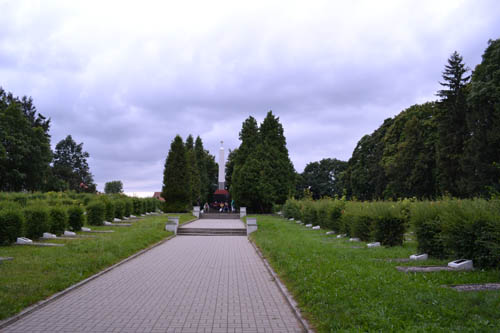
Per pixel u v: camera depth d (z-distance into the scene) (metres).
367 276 8.23
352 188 57.59
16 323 6.00
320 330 5.41
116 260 12.26
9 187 45.50
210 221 34.06
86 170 79.94
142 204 35.66
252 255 14.57
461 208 10.41
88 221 23.16
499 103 30.16
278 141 46.69
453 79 39.38
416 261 10.62
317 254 11.88
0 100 45.47
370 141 55.66
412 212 12.64
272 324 6.01
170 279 9.73
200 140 66.25
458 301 6.04
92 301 7.41
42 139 47.78
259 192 43.72
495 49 30.91
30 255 11.41
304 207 26.92
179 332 5.61
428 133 43.41
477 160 32.03
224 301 7.46
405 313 5.54
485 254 9.27
